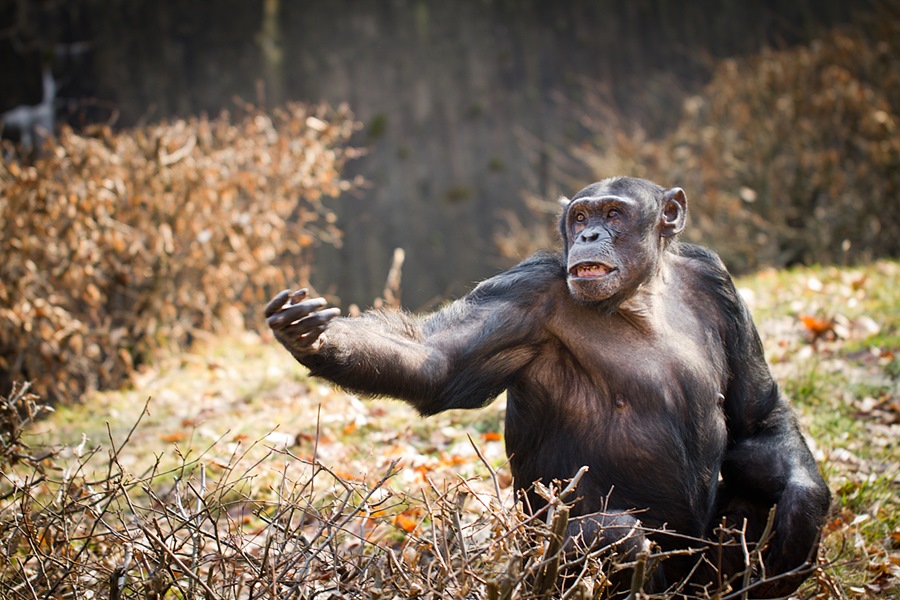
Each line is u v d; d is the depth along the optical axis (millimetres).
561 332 12750
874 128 36969
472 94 51750
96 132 28578
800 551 12148
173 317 28766
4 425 16000
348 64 49312
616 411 12516
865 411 20016
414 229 49344
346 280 47250
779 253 38156
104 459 20094
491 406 21016
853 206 36750
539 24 53906
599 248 12188
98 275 27156
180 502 12688
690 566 12836
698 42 57688
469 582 10609
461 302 12945
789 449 13055
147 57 44938
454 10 51844
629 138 48938
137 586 11875
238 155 29203
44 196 25922
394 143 49750
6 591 11812
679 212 13281
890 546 15172
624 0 56156
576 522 11938
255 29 46938
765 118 39406
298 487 17016
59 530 12742
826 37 42938
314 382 23875
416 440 19891
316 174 30531
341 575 11812
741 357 13516
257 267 29781
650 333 12711
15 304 25062
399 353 11672
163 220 27812
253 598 11211
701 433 12625
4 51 43750
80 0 44281
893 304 25984
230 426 21266
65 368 25953
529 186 51875
